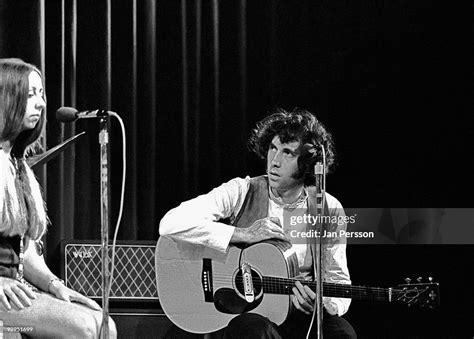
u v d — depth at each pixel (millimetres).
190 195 12164
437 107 12547
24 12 11227
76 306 8383
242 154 12242
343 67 12492
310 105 12438
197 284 10695
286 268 10719
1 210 8453
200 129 12211
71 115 8508
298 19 12461
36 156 9930
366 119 12477
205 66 12227
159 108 12141
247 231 10875
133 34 11938
